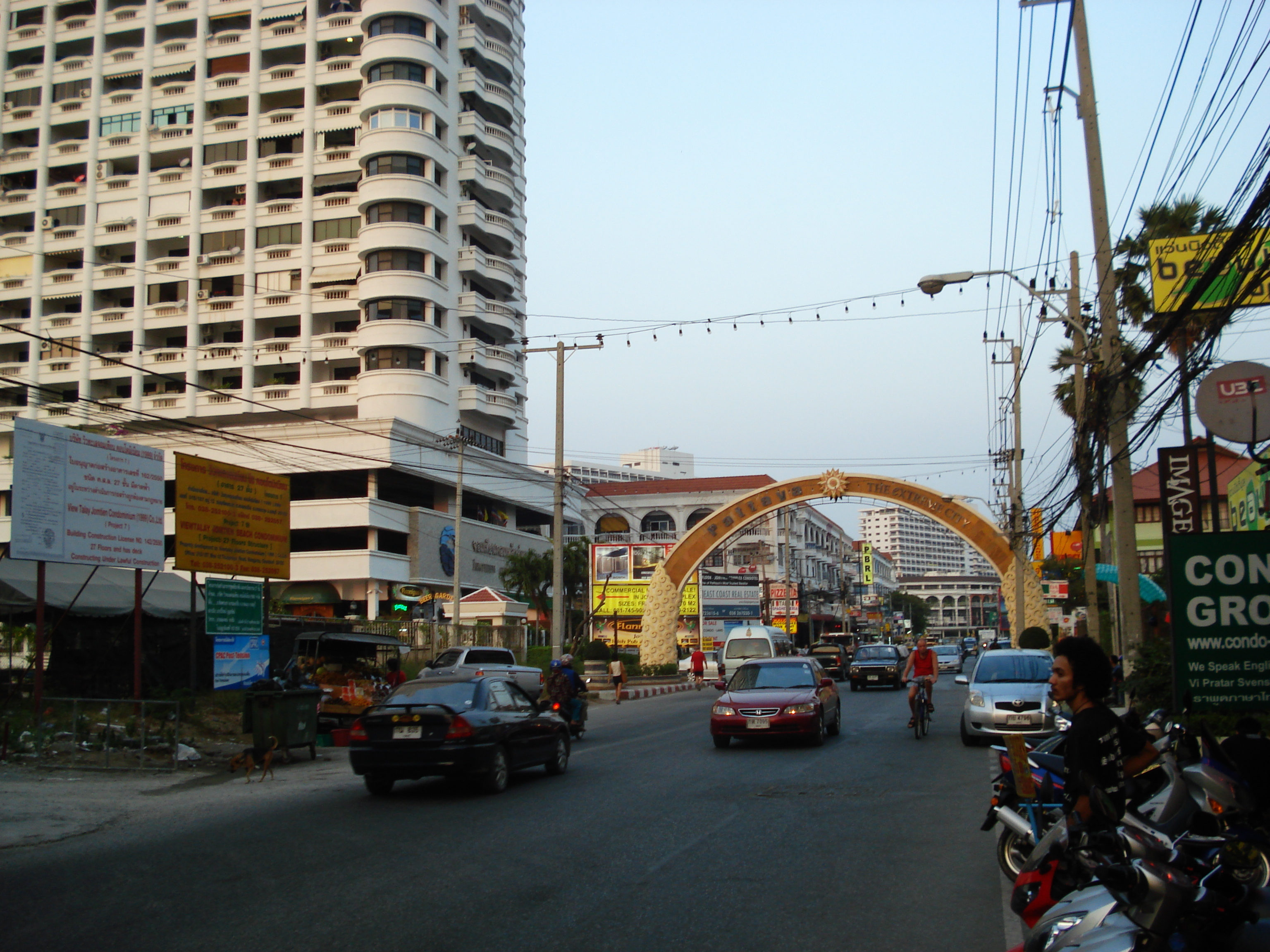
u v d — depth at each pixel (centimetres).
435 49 5766
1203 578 1112
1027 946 456
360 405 5344
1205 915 387
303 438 4975
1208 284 1074
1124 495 1611
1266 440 1098
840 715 2119
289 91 5906
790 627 6981
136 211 5947
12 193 6075
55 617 2497
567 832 1014
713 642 6712
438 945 629
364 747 1286
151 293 5903
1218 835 461
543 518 6662
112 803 1258
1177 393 1346
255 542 2361
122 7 6200
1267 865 421
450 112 5897
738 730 1783
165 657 2716
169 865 874
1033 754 768
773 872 825
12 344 5984
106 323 5853
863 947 621
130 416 5694
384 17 5697
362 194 5509
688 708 3209
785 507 4956
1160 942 381
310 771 1623
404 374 5300
